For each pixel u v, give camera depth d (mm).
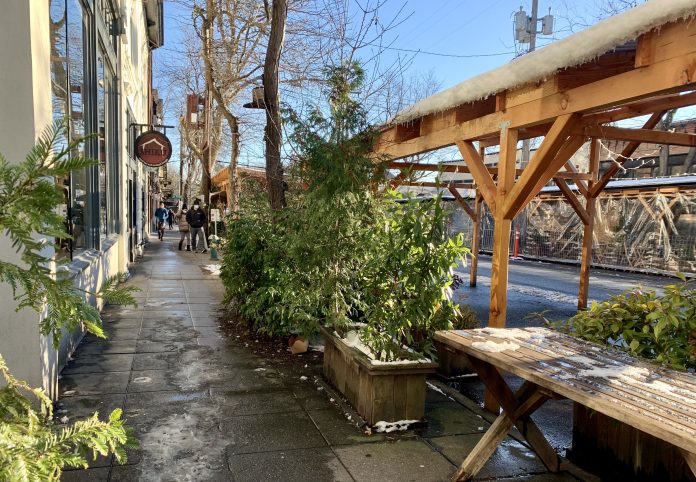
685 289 3611
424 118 5266
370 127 4281
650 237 16047
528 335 3277
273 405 3908
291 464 3018
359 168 4062
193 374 4527
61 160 1380
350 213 4062
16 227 1284
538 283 13359
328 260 4188
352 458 3123
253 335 5930
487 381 2896
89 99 6418
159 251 17047
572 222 19016
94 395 3936
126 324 6289
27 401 1586
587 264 9141
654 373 2531
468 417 3875
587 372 2471
